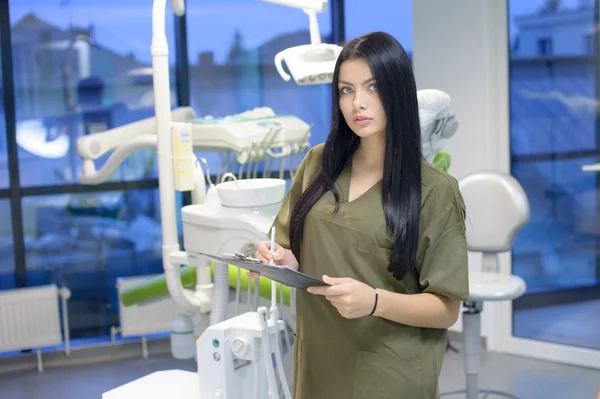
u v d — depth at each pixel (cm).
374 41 140
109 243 444
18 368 413
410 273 150
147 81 445
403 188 144
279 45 464
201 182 282
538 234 402
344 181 154
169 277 271
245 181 237
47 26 424
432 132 273
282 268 126
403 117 142
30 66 423
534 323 405
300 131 318
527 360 392
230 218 232
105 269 445
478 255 404
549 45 386
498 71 392
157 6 259
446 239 146
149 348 434
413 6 420
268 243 156
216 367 174
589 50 375
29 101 424
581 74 379
